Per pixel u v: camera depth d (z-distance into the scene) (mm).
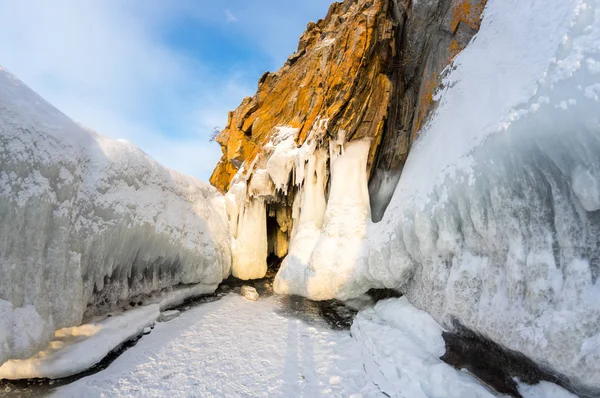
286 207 11242
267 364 4672
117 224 5027
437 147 4895
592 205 2531
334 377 4273
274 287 8414
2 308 3383
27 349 3508
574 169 2607
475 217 3615
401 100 8023
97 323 4957
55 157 4078
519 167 3098
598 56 2578
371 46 8000
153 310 6055
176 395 3900
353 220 6938
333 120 7906
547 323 2770
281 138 10062
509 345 3139
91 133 5195
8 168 3570
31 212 3688
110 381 4074
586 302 2553
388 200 7566
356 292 6516
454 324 4082
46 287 3885
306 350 5109
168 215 6633
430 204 4363
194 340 5391
